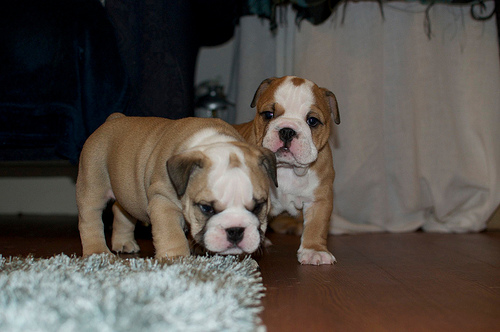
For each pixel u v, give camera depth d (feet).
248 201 2.33
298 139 2.83
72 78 3.32
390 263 2.86
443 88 4.55
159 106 3.58
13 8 3.33
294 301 2.08
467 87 4.52
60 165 5.97
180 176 2.31
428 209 4.62
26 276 1.98
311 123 2.99
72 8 3.37
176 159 2.34
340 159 4.43
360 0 4.40
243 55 4.53
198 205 2.36
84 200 2.78
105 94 3.34
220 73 6.04
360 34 4.41
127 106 3.52
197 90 5.38
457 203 4.54
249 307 1.90
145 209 2.70
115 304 1.69
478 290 2.29
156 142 2.67
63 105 3.28
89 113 3.32
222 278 2.03
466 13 4.52
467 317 1.94
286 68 4.53
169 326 1.60
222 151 2.39
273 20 4.30
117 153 2.74
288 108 2.99
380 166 4.41
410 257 3.07
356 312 1.96
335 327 1.81
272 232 4.30
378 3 4.41
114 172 2.74
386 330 1.80
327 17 4.35
